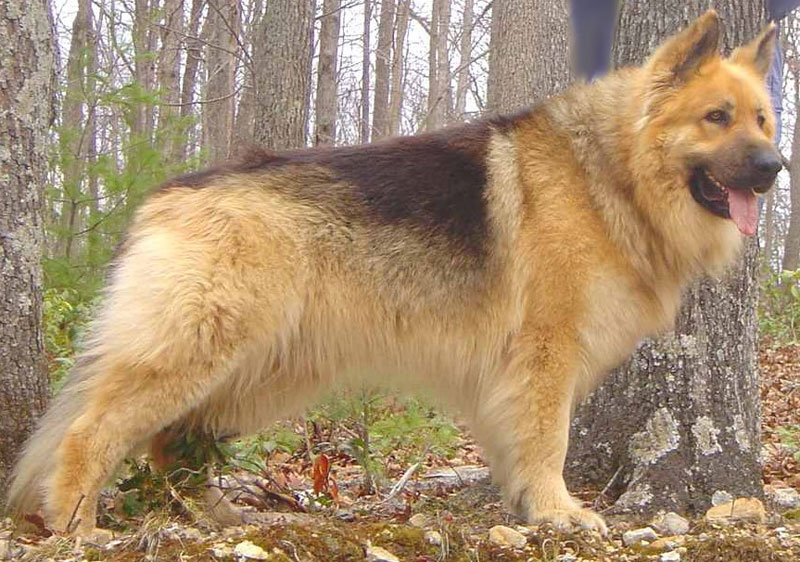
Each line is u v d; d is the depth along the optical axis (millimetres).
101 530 2350
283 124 5641
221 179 2457
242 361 2428
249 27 10812
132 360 2361
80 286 3955
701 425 2635
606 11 2887
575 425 2795
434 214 2494
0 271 2463
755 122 2459
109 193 4180
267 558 2145
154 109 7996
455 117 12086
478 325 2516
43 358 2543
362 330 2504
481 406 2570
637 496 2605
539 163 2514
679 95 2469
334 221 2453
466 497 2791
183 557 2129
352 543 2209
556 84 6805
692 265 2562
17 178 2473
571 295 2467
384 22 10719
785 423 3703
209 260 2383
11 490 2400
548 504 2465
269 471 2906
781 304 5734
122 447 2363
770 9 2922
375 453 3162
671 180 2486
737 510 2467
